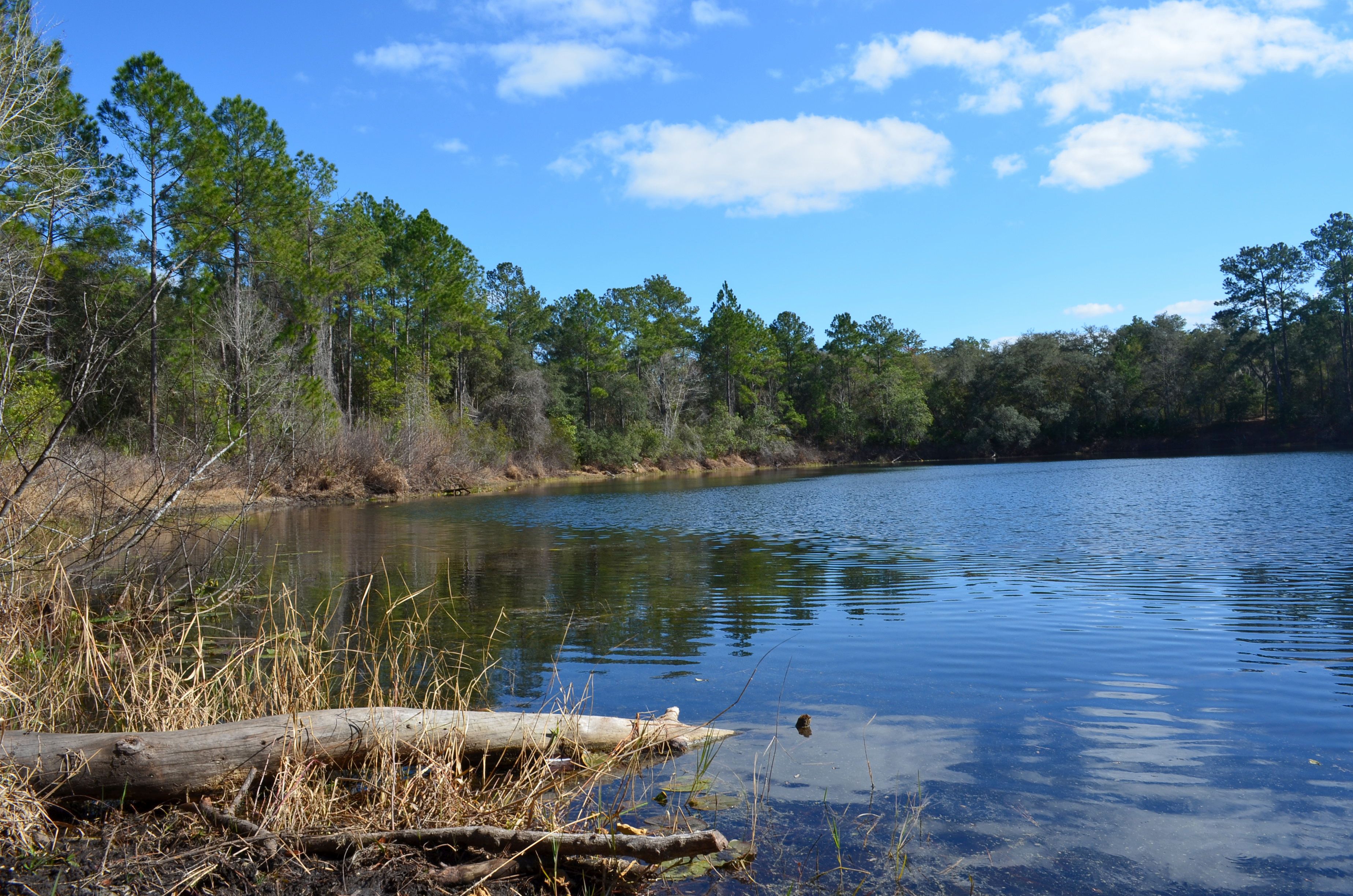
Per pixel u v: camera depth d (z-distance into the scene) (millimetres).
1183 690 5797
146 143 25297
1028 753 4676
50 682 5008
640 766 4645
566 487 41875
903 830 3752
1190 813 3846
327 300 36281
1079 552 13109
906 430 76875
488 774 4688
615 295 69500
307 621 8734
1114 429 73625
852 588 10367
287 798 3729
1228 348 68188
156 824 3689
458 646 7539
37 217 7566
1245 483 27766
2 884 3021
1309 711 5270
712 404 78000
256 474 9016
